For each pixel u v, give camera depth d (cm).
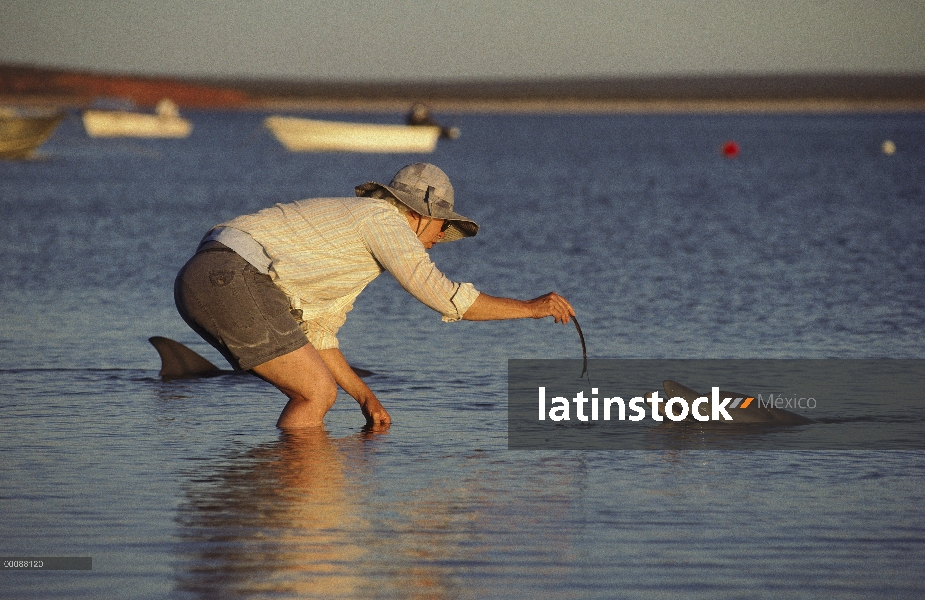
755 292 4691
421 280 2277
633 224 7838
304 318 2422
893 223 7700
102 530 1752
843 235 6931
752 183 12669
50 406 2691
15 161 15738
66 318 4009
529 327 3900
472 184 12750
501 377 3105
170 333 3747
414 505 1897
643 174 14825
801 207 9212
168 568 1588
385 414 2517
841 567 1614
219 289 2283
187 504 1891
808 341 3631
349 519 1817
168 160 17738
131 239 6656
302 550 1666
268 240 2312
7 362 3228
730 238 6838
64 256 5797
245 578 1552
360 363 3288
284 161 18175
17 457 2198
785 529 1786
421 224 2436
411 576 1562
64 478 2048
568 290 4803
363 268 2339
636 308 4303
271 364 2372
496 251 6278
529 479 2081
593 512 1870
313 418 2441
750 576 1576
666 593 1512
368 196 2453
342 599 1481
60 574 1564
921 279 5028
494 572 1583
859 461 2245
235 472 2098
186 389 2912
